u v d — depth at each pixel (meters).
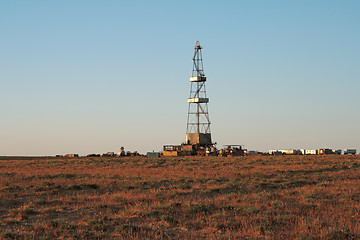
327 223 16.62
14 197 26.19
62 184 33.19
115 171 50.34
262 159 83.81
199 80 136.75
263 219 17.33
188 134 134.00
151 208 20.47
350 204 21.61
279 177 38.47
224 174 42.31
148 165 64.69
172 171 48.91
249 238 14.68
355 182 32.78
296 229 15.73
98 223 17.05
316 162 67.00
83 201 23.95
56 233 15.43
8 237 14.52
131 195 26.20
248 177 39.38
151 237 14.87
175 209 20.72
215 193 27.86
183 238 14.70
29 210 20.28
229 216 18.64
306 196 24.30
